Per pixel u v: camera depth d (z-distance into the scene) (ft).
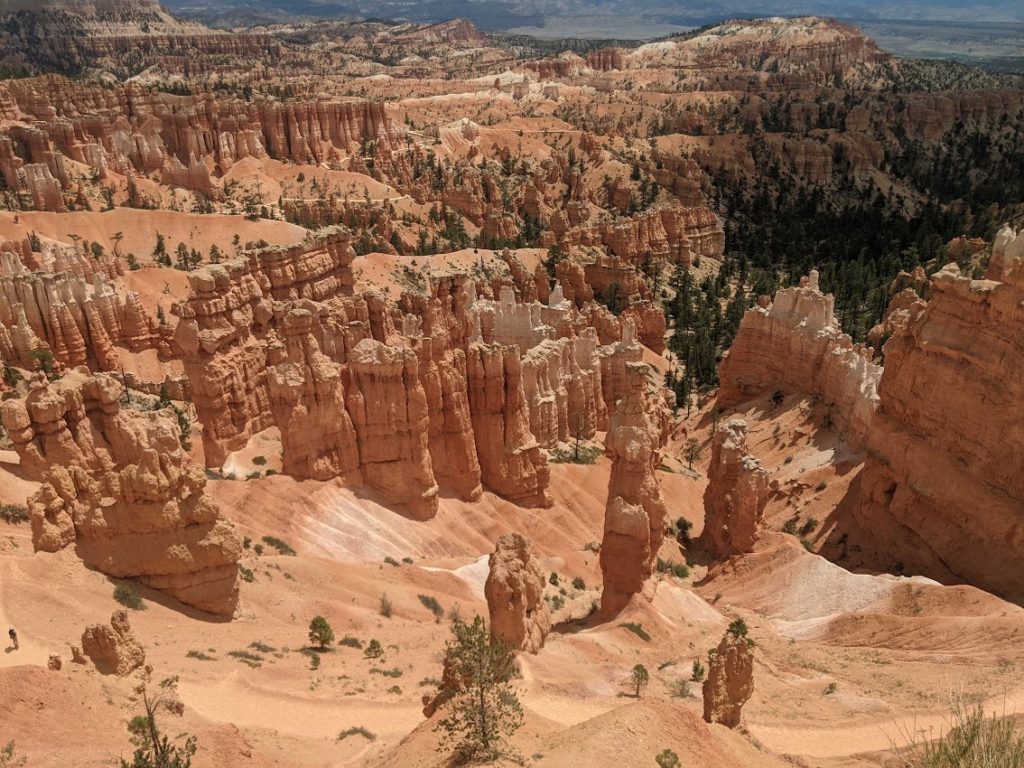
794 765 102.32
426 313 318.45
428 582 192.24
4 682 93.61
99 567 141.18
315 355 218.59
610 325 442.09
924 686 138.00
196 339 241.76
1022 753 54.60
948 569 201.36
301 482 211.61
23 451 169.78
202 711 110.93
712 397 393.70
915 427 217.97
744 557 218.18
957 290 208.13
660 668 147.64
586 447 292.20
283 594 164.96
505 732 90.53
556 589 197.98
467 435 234.38
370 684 130.11
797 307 323.57
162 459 145.28
